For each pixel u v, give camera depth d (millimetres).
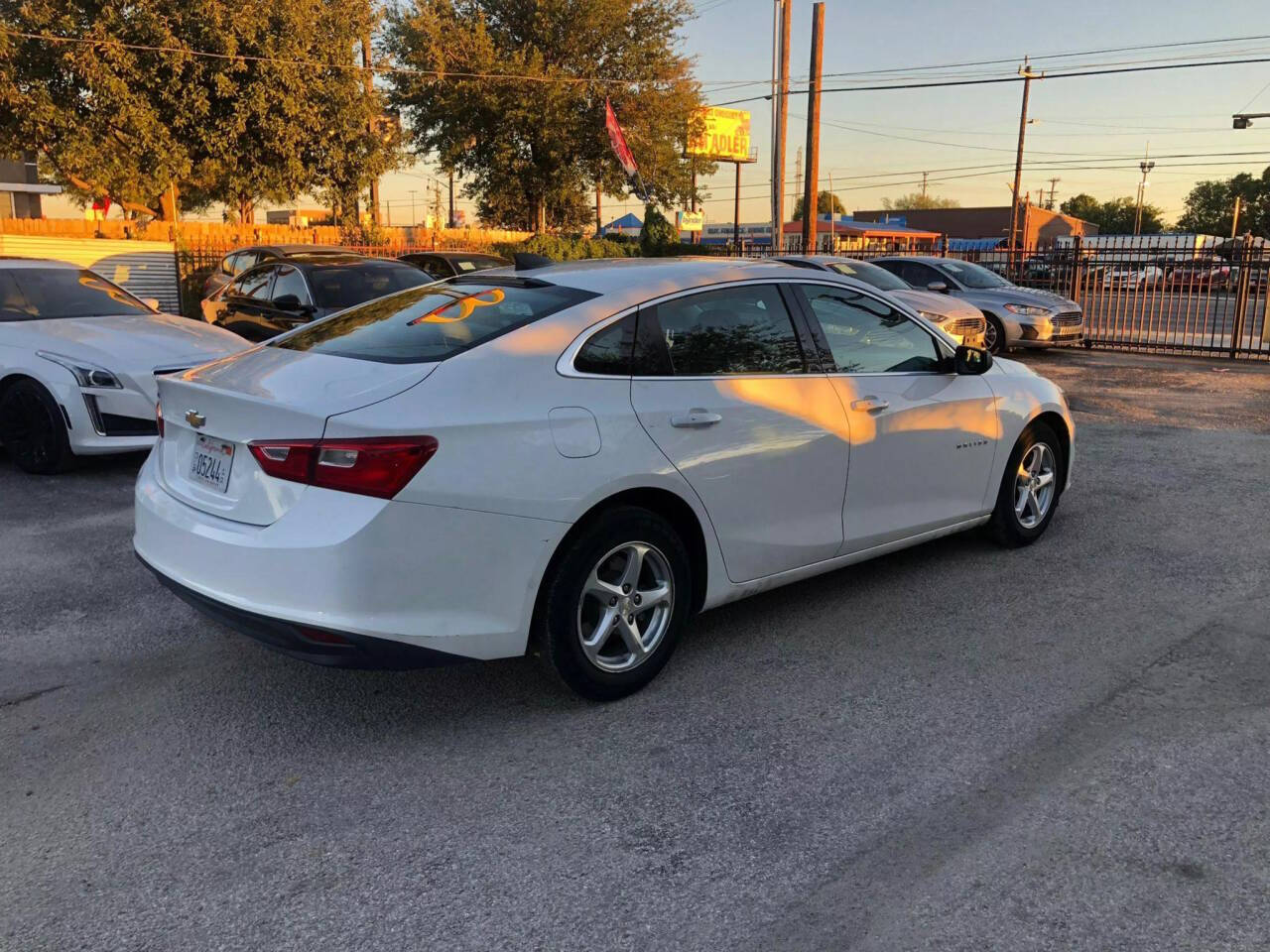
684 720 3520
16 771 3166
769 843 2789
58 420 6824
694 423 3652
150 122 19281
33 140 19922
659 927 2445
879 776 3133
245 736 3408
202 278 20328
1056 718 3516
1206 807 2934
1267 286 15164
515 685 3809
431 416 3072
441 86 27375
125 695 3703
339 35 21344
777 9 24547
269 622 3033
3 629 4297
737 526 3875
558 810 2955
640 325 3670
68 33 18750
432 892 2582
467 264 16500
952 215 77688
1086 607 4602
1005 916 2465
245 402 3150
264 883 2617
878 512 4473
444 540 3068
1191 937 2385
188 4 19484
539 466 3230
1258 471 7348
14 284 7754
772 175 25328
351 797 3027
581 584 3412
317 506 3006
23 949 2359
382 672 3926
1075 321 15086
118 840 2805
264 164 21203
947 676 3869
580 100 28203
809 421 4070
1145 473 7289
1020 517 5422
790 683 3812
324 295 9750
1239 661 3984
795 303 4215
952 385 4820
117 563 5152
